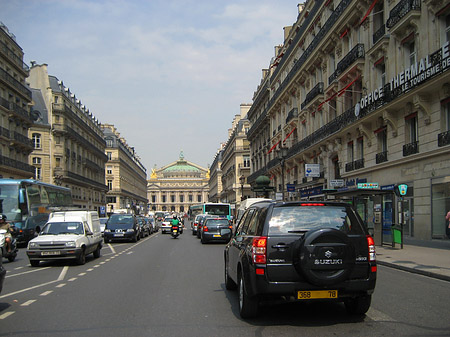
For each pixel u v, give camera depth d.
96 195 79.25
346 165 27.55
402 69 20.52
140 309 7.51
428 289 9.21
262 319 6.63
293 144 39.88
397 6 20.30
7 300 8.47
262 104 55.12
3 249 16.16
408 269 12.09
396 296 8.41
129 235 27.98
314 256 5.84
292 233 6.16
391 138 21.94
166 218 47.28
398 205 21.64
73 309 7.56
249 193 76.50
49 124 58.31
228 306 7.71
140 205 128.12
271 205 6.45
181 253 19.34
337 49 28.66
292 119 38.00
